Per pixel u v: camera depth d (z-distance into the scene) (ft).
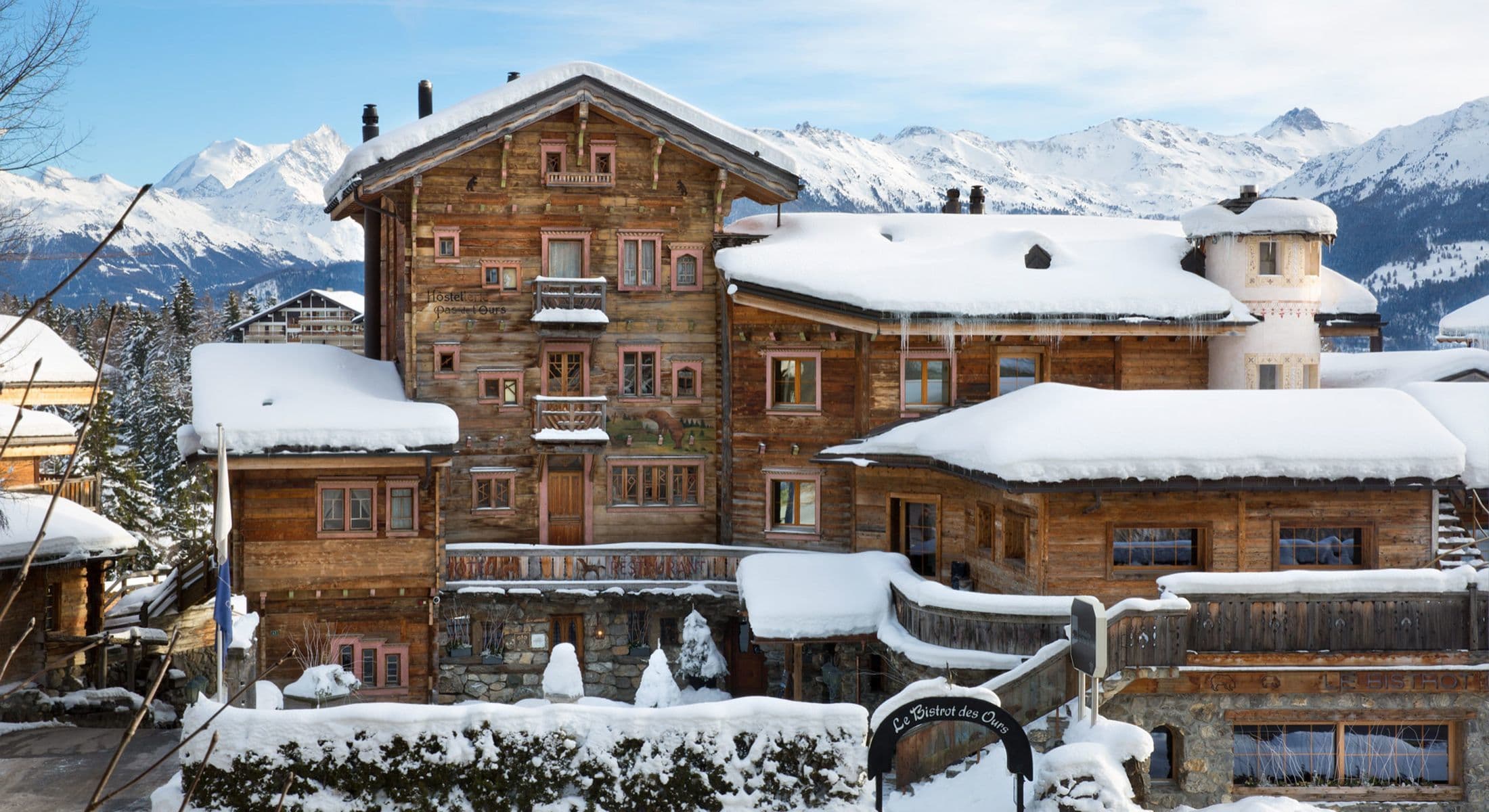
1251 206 106.52
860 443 100.17
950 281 100.83
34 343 111.96
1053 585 81.87
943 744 71.56
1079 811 60.75
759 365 106.01
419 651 97.91
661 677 83.87
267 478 93.81
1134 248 111.14
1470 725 73.77
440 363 104.37
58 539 96.58
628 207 107.04
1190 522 82.33
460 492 104.94
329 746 59.77
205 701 60.13
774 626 87.92
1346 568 83.56
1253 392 86.33
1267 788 73.41
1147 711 73.00
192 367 101.14
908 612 86.07
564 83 102.89
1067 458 78.89
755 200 115.34
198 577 99.19
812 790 60.95
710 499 108.37
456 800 59.88
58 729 84.84
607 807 60.34
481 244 104.99
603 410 103.96
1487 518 91.25
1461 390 92.68
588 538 106.63
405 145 100.78
